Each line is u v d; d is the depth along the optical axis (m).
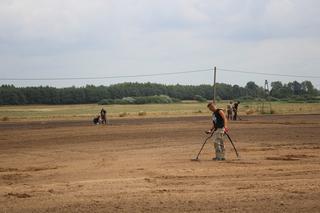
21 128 45.00
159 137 31.28
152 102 172.88
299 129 37.56
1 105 174.50
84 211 10.32
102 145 26.50
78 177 15.27
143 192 12.23
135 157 20.56
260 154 20.84
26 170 17.22
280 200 11.02
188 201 11.05
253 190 12.28
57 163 19.14
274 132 34.41
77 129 41.12
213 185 13.16
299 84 196.38
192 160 19.05
